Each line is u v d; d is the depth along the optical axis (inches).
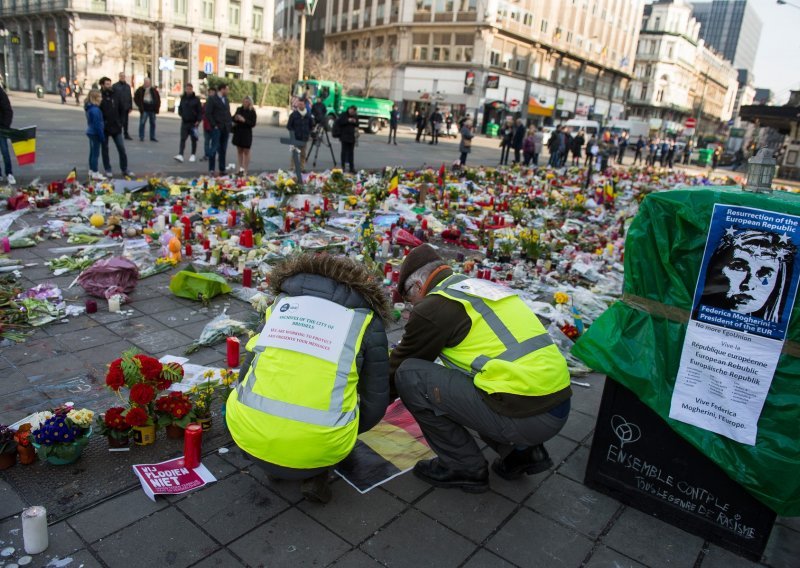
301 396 99.1
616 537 112.3
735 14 7632.9
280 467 101.7
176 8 1868.8
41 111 968.9
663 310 113.0
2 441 115.4
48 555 96.7
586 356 120.3
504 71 2089.1
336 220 357.7
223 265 250.1
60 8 1770.4
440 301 113.6
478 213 431.8
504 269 286.7
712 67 4220.0
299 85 818.8
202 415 132.3
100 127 416.2
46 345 169.6
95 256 245.1
